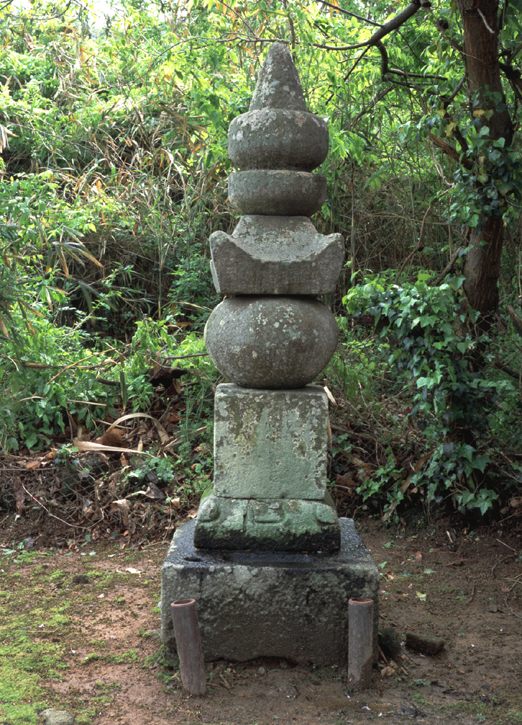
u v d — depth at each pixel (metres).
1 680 2.74
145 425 5.29
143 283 8.27
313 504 2.98
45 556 4.18
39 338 5.25
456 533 4.45
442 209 6.28
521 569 3.97
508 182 4.04
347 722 2.51
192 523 3.45
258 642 2.86
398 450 5.00
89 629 3.23
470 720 2.54
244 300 2.97
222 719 2.52
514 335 4.52
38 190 4.98
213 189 7.42
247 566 2.84
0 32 7.87
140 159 7.78
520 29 4.11
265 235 2.98
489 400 4.32
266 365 2.88
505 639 3.21
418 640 3.07
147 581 3.80
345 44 5.56
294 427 2.96
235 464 2.98
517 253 4.82
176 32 6.54
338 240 2.92
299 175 2.94
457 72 4.72
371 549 4.37
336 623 2.85
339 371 5.22
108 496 4.66
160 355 5.60
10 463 4.86
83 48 8.11
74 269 7.93
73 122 8.10
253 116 2.94
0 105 7.59
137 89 7.52
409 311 3.94
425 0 4.15
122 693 2.69
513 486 4.59
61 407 5.20
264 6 5.17
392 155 6.21
